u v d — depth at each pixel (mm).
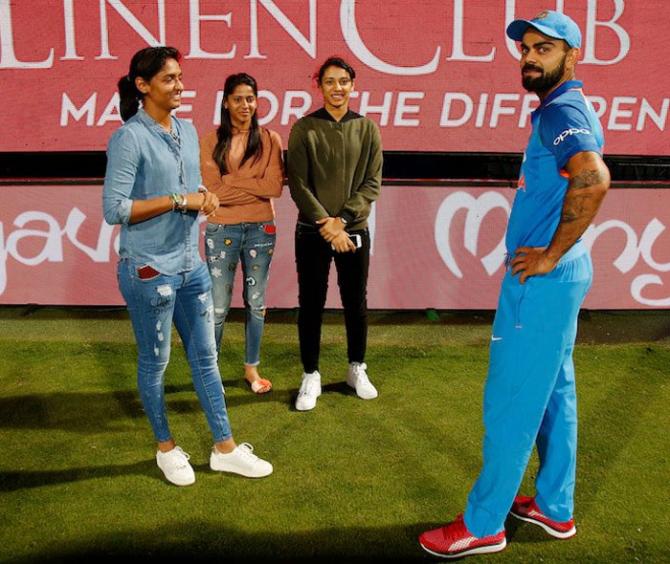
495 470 2150
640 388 3480
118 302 4469
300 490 2598
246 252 3213
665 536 2348
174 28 4105
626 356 3879
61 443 2943
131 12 4090
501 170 4258
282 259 4359
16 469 2734
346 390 3455
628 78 4164
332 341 4070
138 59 2213
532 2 4070
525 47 1949
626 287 4438
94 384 3512
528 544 2309
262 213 3184
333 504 2514
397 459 2820
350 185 3059
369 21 4098
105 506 2490
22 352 3881
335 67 2912
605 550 2277
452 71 4148
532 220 1994
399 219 4316
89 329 4207
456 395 3406
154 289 2352
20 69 4160
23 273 4445
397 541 2312
